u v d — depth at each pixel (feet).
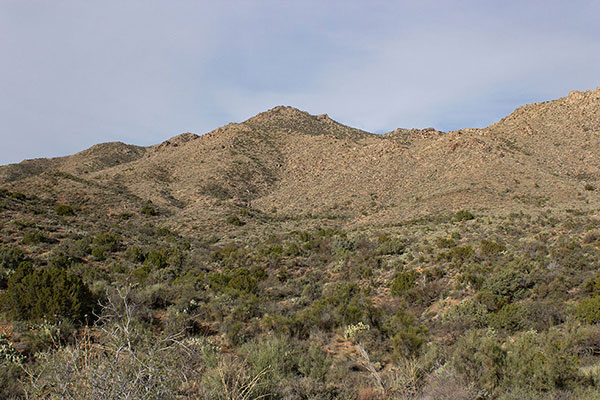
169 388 12.32
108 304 37.19
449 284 57.11
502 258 67.46
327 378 25.68
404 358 28.84
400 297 55.88
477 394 19.72
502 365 21.76
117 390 11.35
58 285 34.32
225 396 16.79
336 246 100.42
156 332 34.45
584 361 25.41
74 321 33.30
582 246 68.39
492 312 40.14
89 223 117.29
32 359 24.54
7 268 54.39
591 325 32.09
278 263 87.51
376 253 89.97
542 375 20.33
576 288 47.50
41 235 80.02
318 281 74.49
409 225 141.08
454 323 39.24
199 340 30.45
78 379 11.82
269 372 23.75
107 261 76.07
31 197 150.30
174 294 46.60
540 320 36.68
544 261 59.47
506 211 142.41
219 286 58.65
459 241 91.25
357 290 61.77
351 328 38.11
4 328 30.91
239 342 32.96
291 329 37.83
